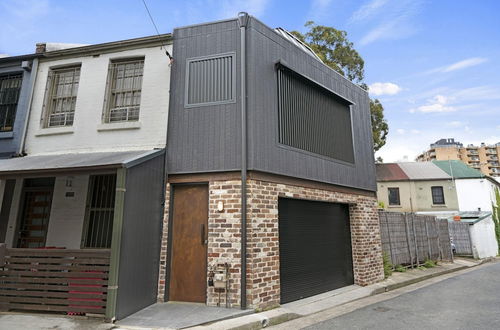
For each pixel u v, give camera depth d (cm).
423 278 1088
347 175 927
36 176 621
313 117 848
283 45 785
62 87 855
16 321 521
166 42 773
